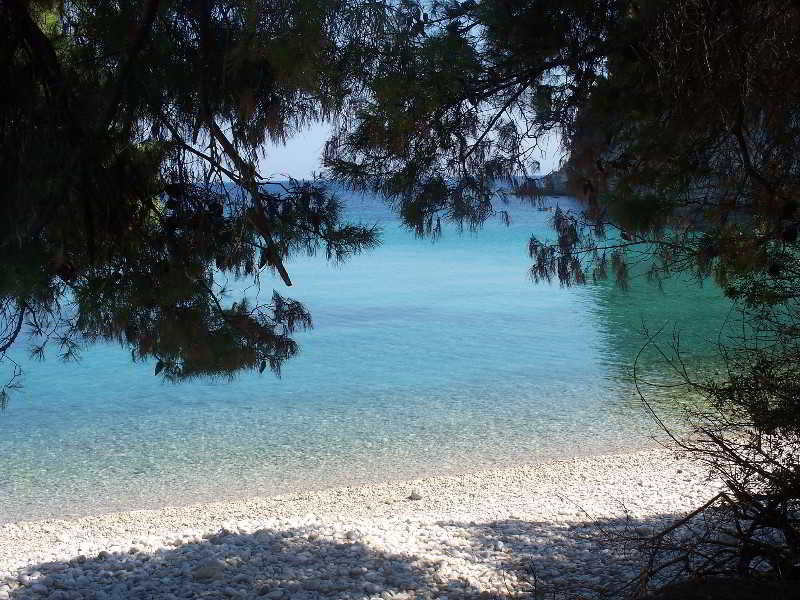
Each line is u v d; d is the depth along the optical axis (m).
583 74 4.54
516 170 4.86
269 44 4.25
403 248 53.56
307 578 6.47
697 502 9.31
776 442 4.36
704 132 4.36
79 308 5.20
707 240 4.58
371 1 4.23
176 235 5.27
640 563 6.30
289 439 14.37
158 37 4.74
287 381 18.94
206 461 13.19
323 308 29.75
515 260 46.06
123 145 4.88
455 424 15.09
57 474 12.64
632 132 4.55
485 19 4.53
